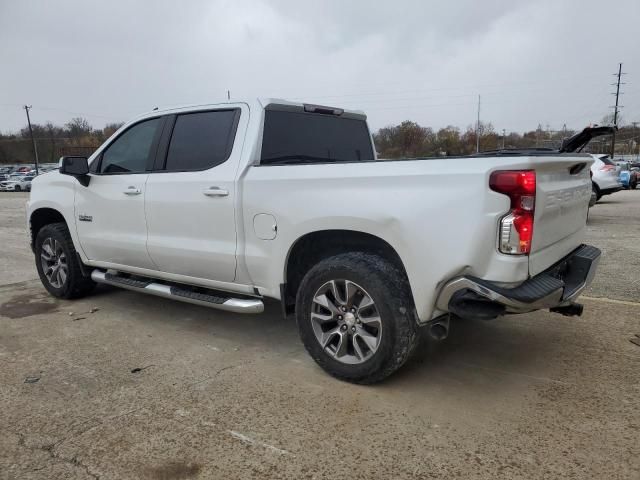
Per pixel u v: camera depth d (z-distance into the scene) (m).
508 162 2.81
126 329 4.65
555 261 3.32
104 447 2.75
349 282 3.34
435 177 2.96
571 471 2.49
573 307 3.56
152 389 3.42
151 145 4.54
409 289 3.21
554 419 2.97
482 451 2.66
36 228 5.88
